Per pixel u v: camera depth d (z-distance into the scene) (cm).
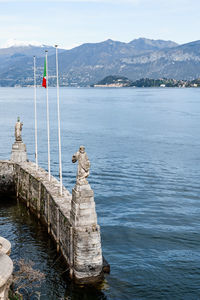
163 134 11631
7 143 9800
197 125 13788
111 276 3181
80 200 2997
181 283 3131
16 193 5309
